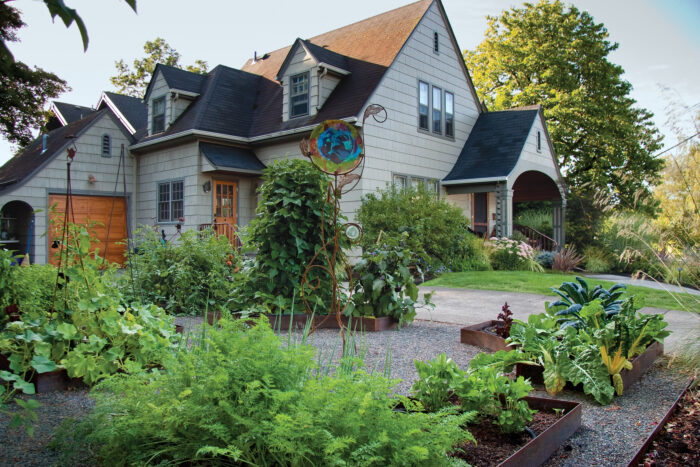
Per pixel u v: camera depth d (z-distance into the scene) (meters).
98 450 2.32
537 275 11.34
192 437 2.01
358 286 5.92
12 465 2.26
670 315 6.50
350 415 1.88
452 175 15.52
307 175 5.96
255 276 6.02
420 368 2.78
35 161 15.35
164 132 14.99
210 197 14.11
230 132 14.38
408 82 14.16
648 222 4.94
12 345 3.37
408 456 1.83
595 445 2.64
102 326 3.54
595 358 3.46
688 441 2.68
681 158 4.85
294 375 2.20
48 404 3.12
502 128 16.38
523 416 2.51
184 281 6.38
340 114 12.65
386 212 11.73
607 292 4.38
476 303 7.80
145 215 15.95
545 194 17.89
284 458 1.85
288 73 14.11
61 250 3.67
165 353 2.62
